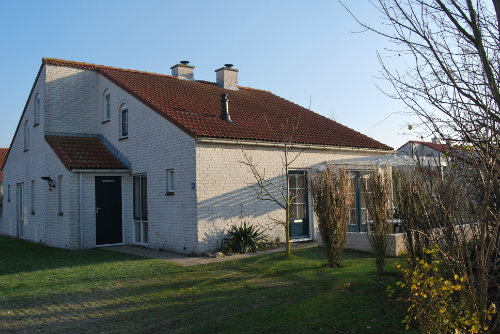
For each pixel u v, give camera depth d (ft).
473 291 17.51
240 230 43.98
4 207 76.69
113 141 57.26
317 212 34.09
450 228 18.35
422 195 21.15
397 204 27.91
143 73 66.03
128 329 21.56
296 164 50.90
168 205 46.21
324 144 52.70
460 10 18.75
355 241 41.86
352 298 24.93
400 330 19.99
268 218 47.83
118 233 53.01
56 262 41.55
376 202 30.45
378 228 30.07
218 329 21.01
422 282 18.25
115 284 30.89
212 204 43.24
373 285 27.30
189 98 56.90
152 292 28.35
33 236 62.34
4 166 77.56
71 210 50.44
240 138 44.96
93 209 51.47
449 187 18.10
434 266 19.19
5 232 75.56
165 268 35.68
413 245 25.80
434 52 18.71
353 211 52.54
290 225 50.11
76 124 60.44
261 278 31.09
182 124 44.04
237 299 25.94
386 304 23.71
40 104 60.70
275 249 44.42
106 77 59.57
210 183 43.27
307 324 21.22
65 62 60.80
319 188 34.30
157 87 58.59
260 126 52.08
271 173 48.47
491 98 17.29
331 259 33.37
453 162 18.47
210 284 29.91
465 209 18.07
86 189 51.24
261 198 45.14
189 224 43.01
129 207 53.47
